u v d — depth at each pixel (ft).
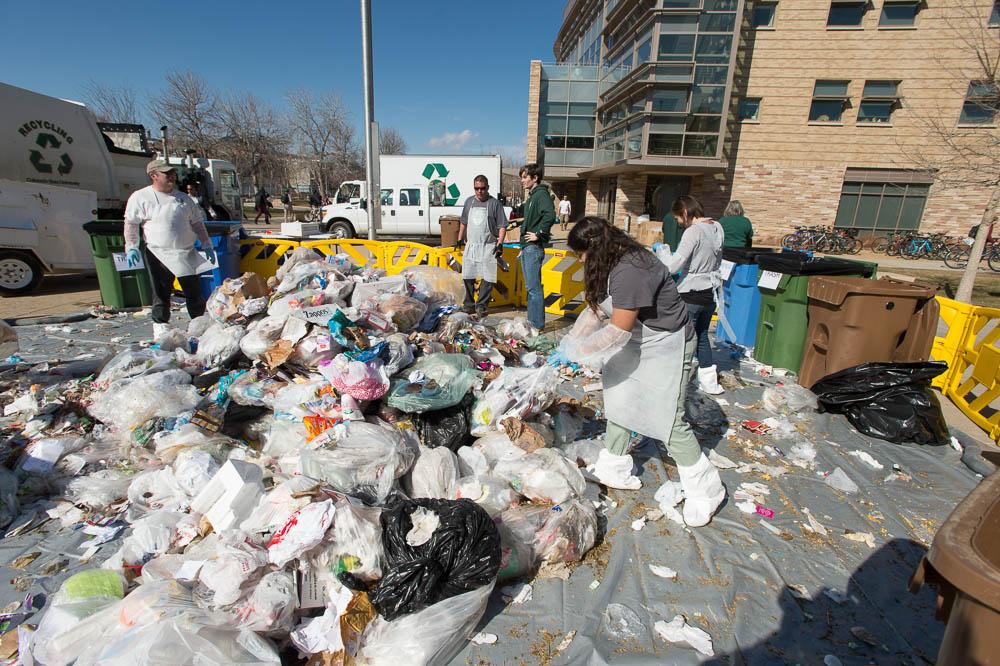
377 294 14.85
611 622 7.42
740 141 69.97
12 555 8.34
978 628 3.76
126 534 8.86
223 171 63.16
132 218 17.74
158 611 6.17
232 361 12.92
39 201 27.25
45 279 33.17
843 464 12.25
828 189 69.72
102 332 21.07
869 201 69.36
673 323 8.88
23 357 17.58
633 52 72.79
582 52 110.73
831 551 9.14
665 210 78.07
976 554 3.78
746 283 20.77
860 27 64.13
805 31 65.31
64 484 9.84
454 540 7.05
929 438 13.19
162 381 11.41
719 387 16.40
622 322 8.37
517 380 11.69
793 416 14.76
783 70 66.90
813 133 68.33
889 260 61.87
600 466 10.73
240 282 15.40
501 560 7.56
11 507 9.20
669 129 67.82
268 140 120.26
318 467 8.98
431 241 60.80
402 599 6.71
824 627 7.50
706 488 9.63
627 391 9.51
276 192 151.43
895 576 8.59
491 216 21.76
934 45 62.80
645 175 77.92
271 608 6.49
